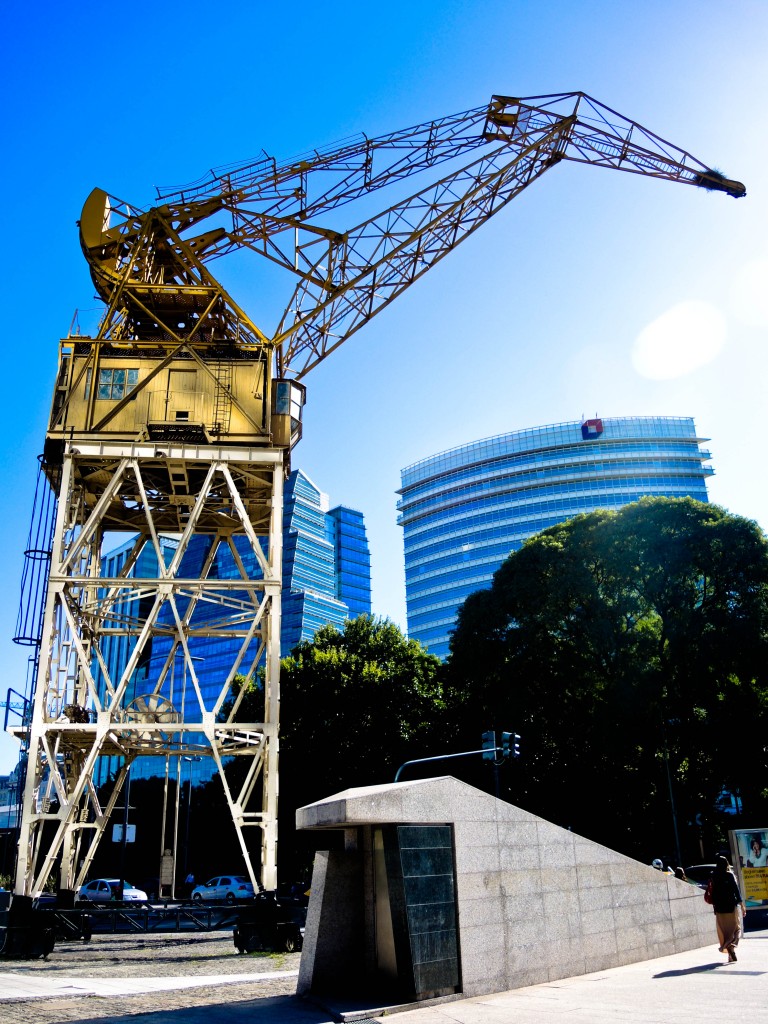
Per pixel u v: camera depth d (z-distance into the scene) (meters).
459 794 12.73
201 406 30.97
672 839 45.31
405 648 53.66
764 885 22.45
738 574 41.78
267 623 32.00
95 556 34.62
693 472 170.50
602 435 172.12
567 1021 9.52
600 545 44.50
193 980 16.09
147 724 26.95
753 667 39.59
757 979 12.30
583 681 43.06
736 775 41.06
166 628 33.50
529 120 38.09
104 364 31.33
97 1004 13.01
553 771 44.47
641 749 43.03
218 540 37.16
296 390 32.84
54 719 28.31
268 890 25.11
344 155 36.53
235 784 56.75
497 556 170.25
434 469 189.00
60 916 26.67
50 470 31.88
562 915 14.01
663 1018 9.47
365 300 36.06
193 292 32.50
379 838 12.89
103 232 33.47
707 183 39.56
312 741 47.34
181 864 77.62
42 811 26.47
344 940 12.64
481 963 12.13
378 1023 10.12
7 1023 11.13
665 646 44.06
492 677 45.72
